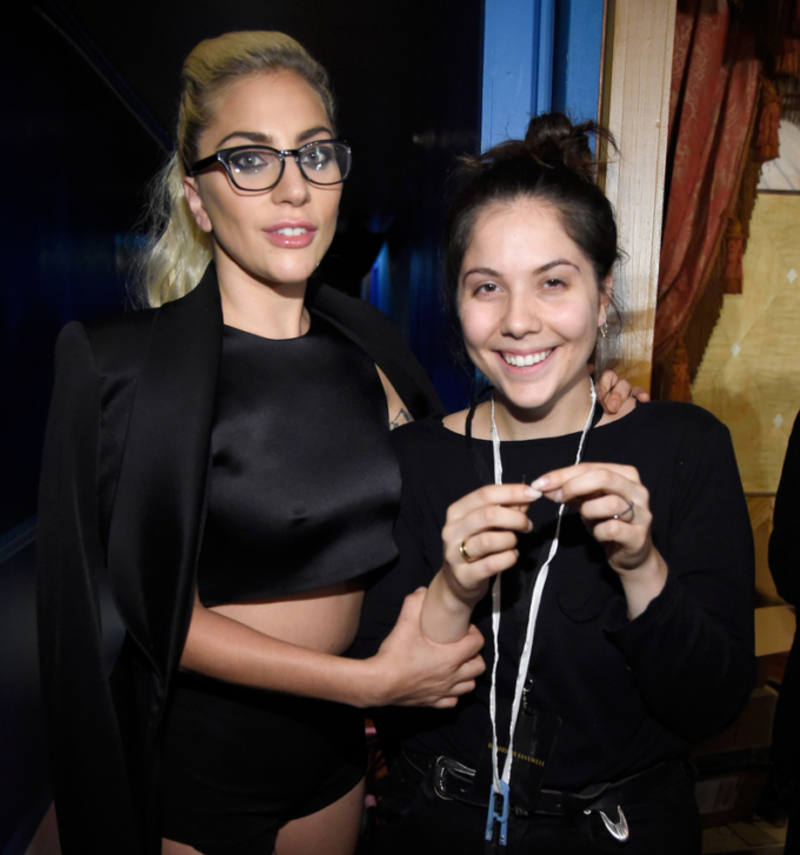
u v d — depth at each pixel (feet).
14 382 7.56
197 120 3.17
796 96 6.68
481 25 4.68
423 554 3.34
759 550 7.28
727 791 6.50
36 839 6.05
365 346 3.89
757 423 7.22
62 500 3.12
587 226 2.70
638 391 3.56
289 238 3.13
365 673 2.86
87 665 3.14
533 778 2.74
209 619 3.05
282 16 10.19
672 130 6.67
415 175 11.28
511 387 2.83
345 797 3.90
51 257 9.34
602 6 4.55
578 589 2.83
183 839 3.41
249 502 3.20
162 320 3.32
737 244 6.81
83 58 10.75
